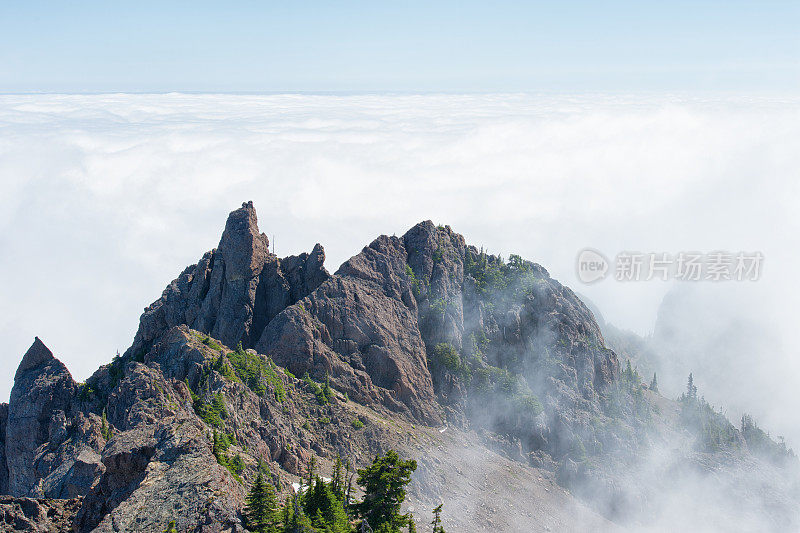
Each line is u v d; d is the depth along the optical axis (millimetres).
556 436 195875
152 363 161500
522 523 163500
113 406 151375
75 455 136500
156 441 106875
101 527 92625
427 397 190625
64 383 166875
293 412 164000
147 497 96875
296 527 100875
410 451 167875
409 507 153500
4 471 167000
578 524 171750
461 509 160250
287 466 146000
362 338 190500
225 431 141000
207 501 94812
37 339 171750
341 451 160625
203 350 165125
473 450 183500
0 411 170750
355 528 113562
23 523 100125
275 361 180250
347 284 197000
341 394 177125
